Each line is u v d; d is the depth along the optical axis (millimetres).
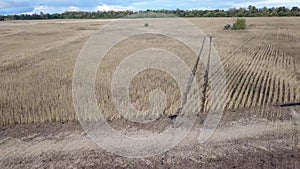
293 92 12320
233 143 7691
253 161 6879
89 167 6656
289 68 17406
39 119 9281
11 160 6891
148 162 6852
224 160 6922
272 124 8914
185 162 6848
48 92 12086
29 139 7961
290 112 10000
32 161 6859
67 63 18641
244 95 11852
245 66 17891
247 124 8914
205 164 6766
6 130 8578
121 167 6668
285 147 7500
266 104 10812
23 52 24891
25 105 10531
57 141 7824
